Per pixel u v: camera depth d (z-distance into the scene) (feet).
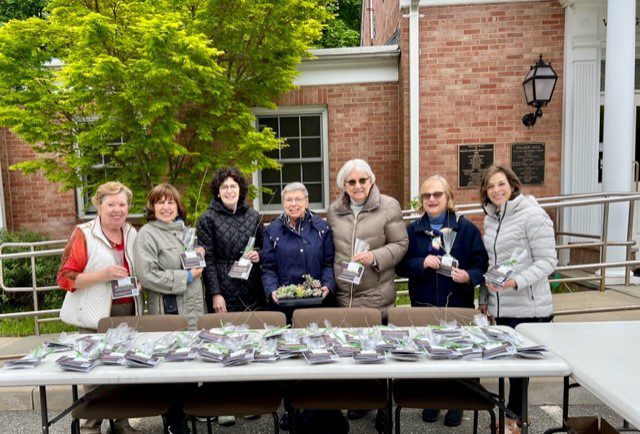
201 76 15.96
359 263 9.59
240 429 10.55
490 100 20.35
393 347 7.57
